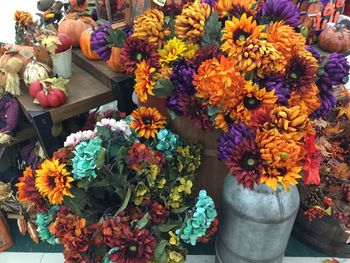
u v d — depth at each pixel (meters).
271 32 1.07
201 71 1.02
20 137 1.69
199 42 1.21
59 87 1.46
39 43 1.56
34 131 1.73
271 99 0.99
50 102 1.44
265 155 0.90
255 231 1.22
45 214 1.28
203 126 1.14
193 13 1.15
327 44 2.16
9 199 1.67
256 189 1.18
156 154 1.32
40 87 1.46
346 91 1.79
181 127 1.39
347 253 1.61
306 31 1.26
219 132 1.34
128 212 1.24
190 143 1.41
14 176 1.78
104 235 1.12
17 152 1.86
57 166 1.16
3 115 1.61
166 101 1.21
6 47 1.62
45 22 2.07
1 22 3.72
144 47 1.23
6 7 4.11
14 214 1.70
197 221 1.15
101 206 1.35
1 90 1.60
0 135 1.56
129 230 1.10
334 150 1.71
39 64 1.52
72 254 1.13
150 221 1.22
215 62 0.99
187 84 1.11
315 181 0.94
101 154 1.14
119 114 1.55
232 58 1.03
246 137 0.97
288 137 0.90
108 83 1.62
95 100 1.57
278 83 1.03
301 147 0.93
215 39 1.18
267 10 1.18
